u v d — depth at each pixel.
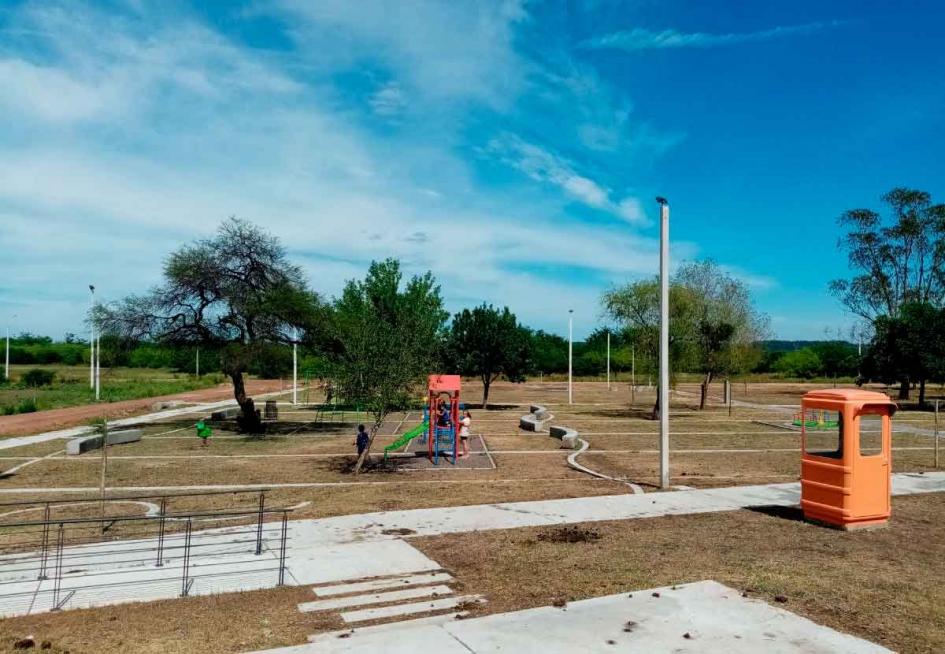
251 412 32.81
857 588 9.23
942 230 59.69
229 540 12.02
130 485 18.44
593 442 28.77
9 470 21.09
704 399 49.00
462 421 25.14
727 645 7.27
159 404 46.66
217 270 32.06
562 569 10.17
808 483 13.46
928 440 29.45
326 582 9.60
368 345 20.70
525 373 50.16
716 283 48.34
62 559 10.88
